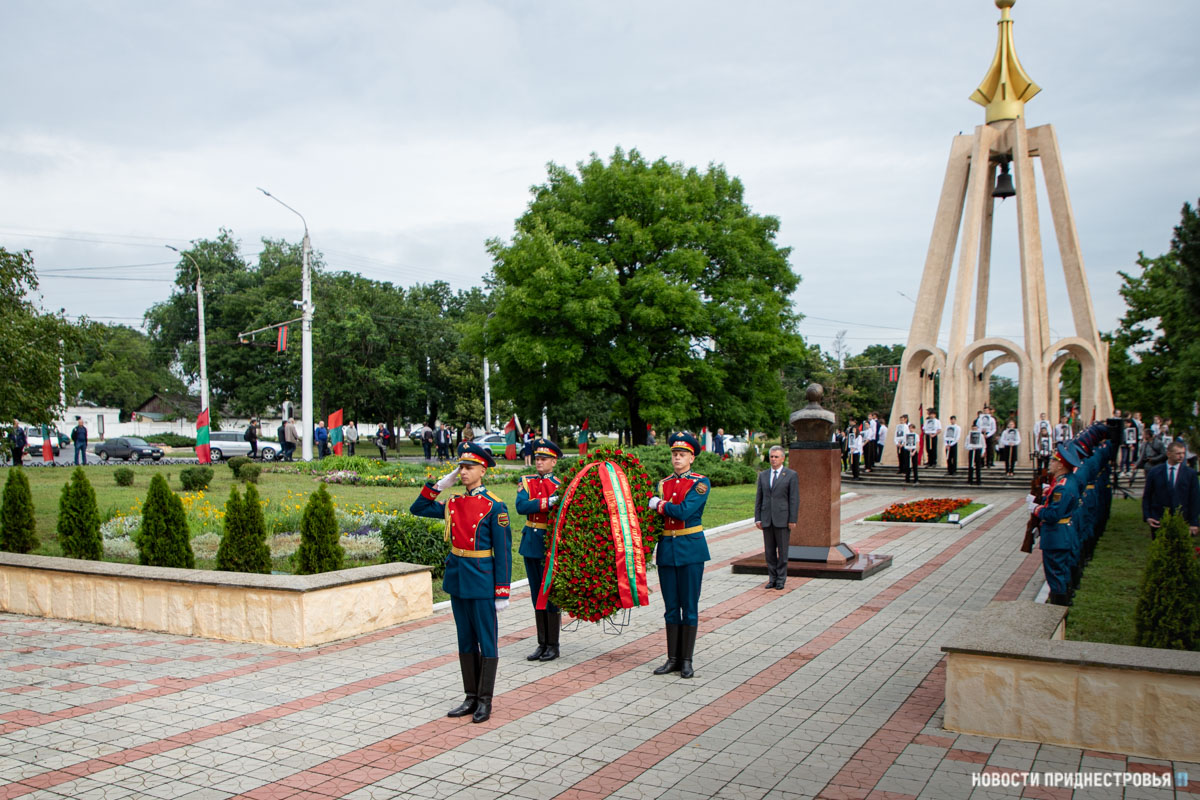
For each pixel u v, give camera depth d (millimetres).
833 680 7348
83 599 10055
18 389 14898
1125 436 27266
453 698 6848
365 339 51250
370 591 9375
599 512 7645
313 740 5871
